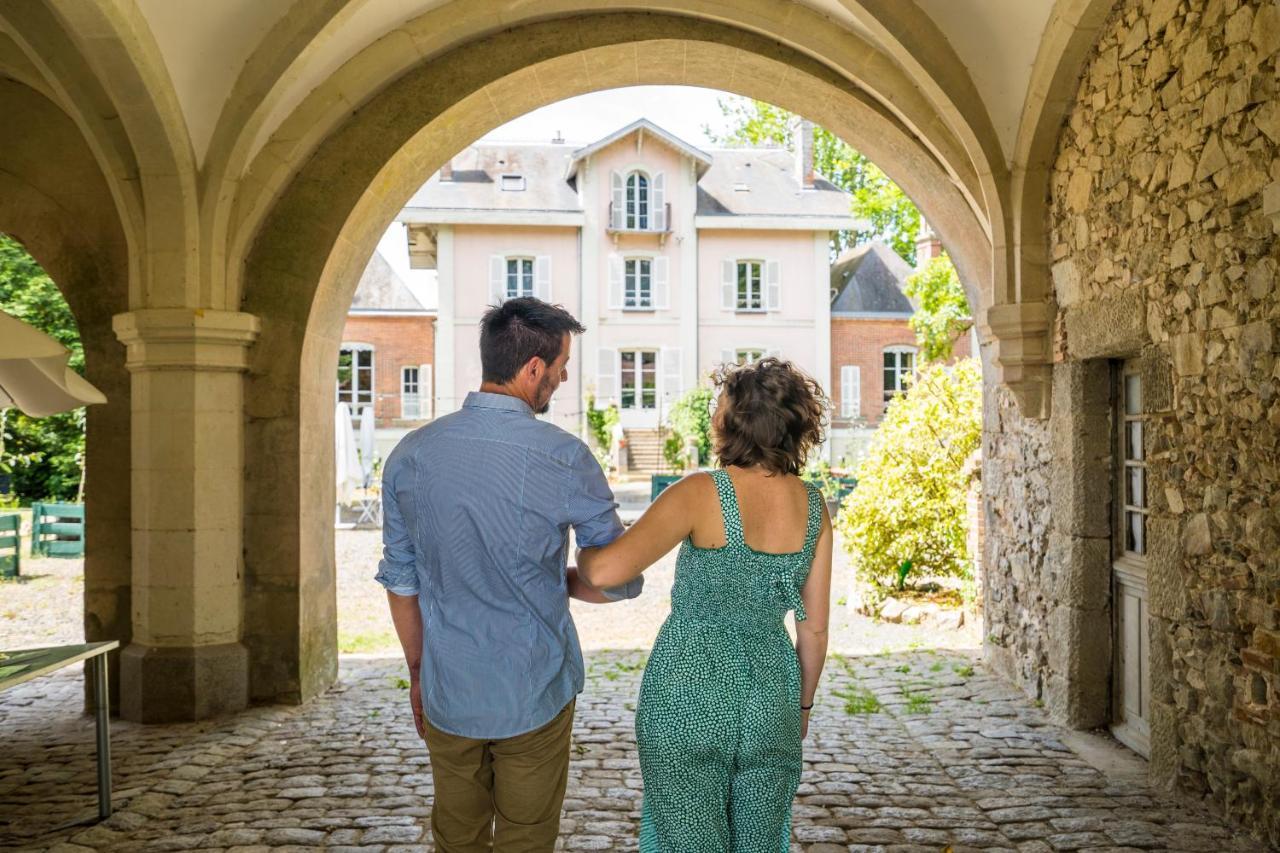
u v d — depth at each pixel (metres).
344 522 16.05
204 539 5.31
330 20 4.80
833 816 3.79
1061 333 5.12
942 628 7.63
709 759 2.18
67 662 3.61
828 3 5.29
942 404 8.59
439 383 23.75
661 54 5.89
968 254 5.98
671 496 2.25
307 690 5.66
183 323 5.14
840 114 6.12
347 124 5.62
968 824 3.69
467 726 2.23
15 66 5.25
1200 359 3.73
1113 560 4.93
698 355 24.42
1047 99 4.93
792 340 24.67
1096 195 4.65
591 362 24.12
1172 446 3.97
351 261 5.92
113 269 5.55
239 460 5.46
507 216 23.48
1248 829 3.48
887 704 5.46
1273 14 3.19
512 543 2.22
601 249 24.09
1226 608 3.59
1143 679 4.60
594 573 2.19
